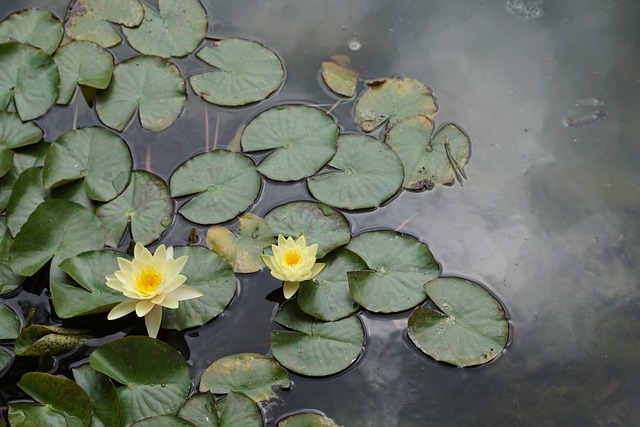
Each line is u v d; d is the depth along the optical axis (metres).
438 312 1.84
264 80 2.37
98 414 1.60
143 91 2.31
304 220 2.00
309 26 2.56
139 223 2.00
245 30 2.53
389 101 2.32
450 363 1.78
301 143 2.19
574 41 2.52
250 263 1.93
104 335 1.81
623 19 2.58
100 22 2.48
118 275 1.73
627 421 1.72
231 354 1.78
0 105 2.26
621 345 1.85
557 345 1.84
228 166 2.12
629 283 1.96
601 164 2.20
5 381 1.72
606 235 2.05
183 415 1.61
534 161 2.21
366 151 2.17
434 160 2.17
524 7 2.63
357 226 2.04
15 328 1.80
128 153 2.14
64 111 2.28
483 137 2.26
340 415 1.69
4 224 1.98
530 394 1.75
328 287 1.87
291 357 1.76
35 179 2.06
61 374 1.74
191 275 1.86
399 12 2.62
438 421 1.70
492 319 1.85
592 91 2.38
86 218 1.94
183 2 2.55
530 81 2.41
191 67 2.42
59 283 1.80
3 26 2.43
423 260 1.94
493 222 2.07
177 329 1.80
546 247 2.03
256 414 1.63
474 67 2.45
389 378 1.76
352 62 2.46
